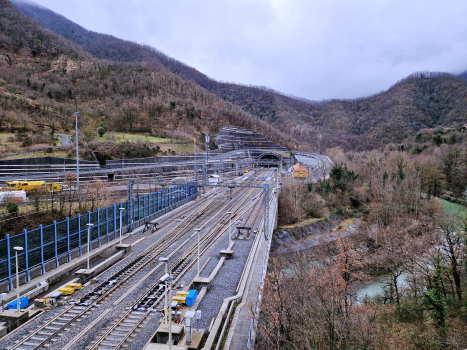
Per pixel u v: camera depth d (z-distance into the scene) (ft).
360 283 188.65
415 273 161.38
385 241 220.84
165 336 84.33
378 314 145.28
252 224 223.51
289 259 221.87
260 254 162.71
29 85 648.38
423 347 112.78
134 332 88.84
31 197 220.64
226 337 90.12
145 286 119.55
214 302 108.99
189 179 371.56
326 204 319.47
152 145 476.54
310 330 100.37
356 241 250.78
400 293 164.35
